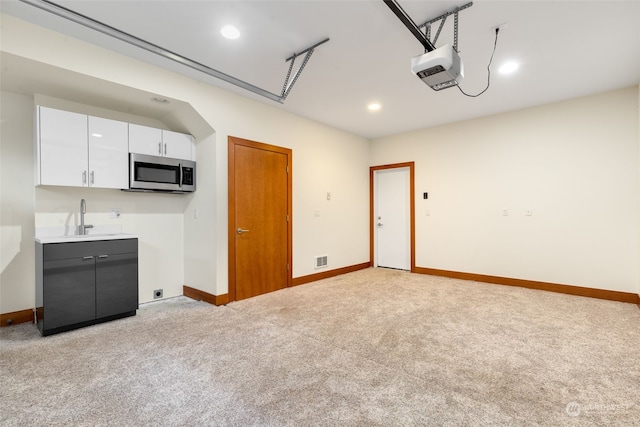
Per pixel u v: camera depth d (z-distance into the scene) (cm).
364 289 416
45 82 268
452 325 286
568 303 350
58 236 292
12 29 220
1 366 211
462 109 421
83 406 168
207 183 357
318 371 205
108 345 244
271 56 278
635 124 348
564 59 285
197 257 374
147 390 183
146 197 364
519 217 424
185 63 256
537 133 409
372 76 318
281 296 384
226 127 355
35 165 279
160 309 336
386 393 180
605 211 366
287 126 428
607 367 209
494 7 211
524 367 209
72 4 206
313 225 468
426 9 213
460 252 477
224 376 198
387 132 538
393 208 562
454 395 178
